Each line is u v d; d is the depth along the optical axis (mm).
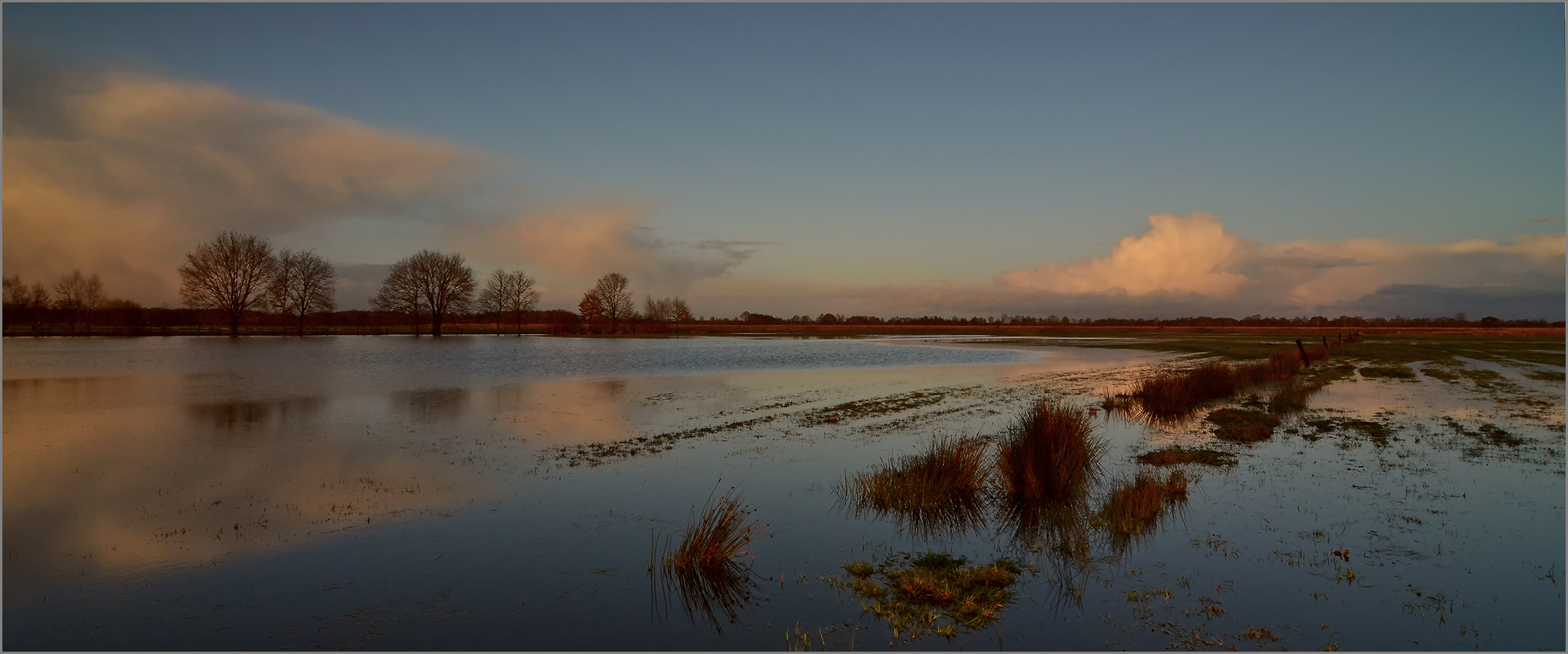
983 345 75562
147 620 7316
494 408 22297
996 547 9570
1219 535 9969
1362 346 69438
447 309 95000
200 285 77688
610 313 114875
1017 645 6898
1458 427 18859
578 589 8172
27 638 6941
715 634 7117
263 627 7195
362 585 8227
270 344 66000
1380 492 12211
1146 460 14875
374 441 16484
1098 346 72812
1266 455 15312
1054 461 11836
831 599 7934
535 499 11695
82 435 17000
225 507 11117
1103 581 8383
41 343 63062
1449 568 8742
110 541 9570
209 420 19359
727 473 13578
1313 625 7250
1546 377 34312
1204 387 26203
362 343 70875
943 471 12023
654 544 9625
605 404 23484
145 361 42094
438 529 10156
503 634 7102
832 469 13938
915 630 7195
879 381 32375
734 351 62812
